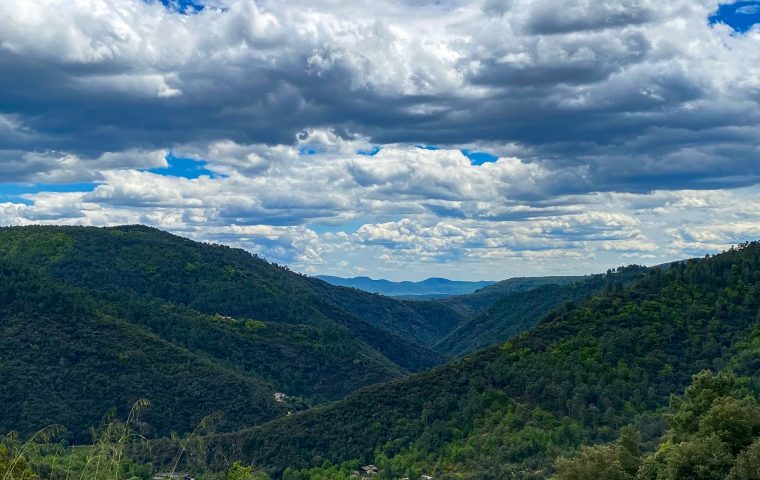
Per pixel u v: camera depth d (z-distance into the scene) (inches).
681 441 1894.7
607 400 3863.2
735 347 4092.0
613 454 2048.5
